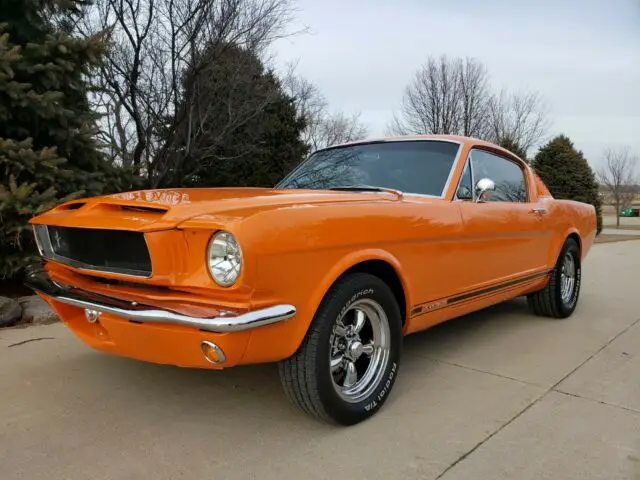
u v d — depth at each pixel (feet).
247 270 7.50
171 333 7.84
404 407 10.36
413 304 10.75
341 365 9.66
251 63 32.45
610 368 12.76
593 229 19.89
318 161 14.71
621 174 129.59
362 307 9.71
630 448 8.80
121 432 9.17
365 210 9.53
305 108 71.00
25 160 17.21
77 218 8.89
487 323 17.06
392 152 13.67
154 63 30.86
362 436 9.14
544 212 15.84
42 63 19.15
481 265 12.78
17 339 14.07
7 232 16.52
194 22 29.81
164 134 32.68
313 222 8.48
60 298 9.01
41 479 7.71
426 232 10.77
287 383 8.92
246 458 8.37
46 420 9.58
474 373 12.32
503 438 9.11
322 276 8.66
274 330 8.07
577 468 8.18
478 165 13.56
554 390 11.30
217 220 7.64
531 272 15.39
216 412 10.00
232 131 33.73
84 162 20.56
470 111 70.38
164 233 7.77
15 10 19.11
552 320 17.63
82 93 20.67
